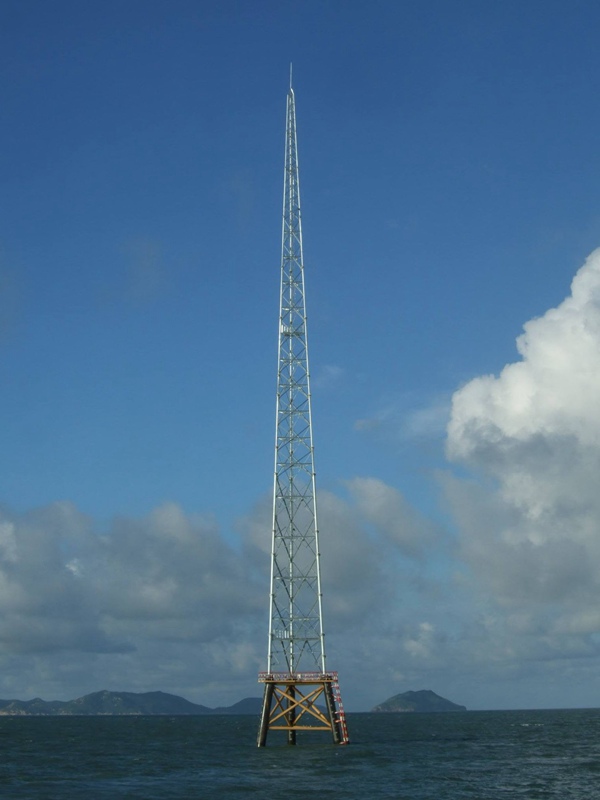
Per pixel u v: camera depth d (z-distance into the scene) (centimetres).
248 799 7606
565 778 9281
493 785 8606
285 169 12462
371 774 9594
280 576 11544
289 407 11712
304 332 11912
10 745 17788
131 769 10862
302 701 12094
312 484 11600
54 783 9156
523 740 17675
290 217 12231
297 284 12062
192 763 11550
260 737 12100
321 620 11662
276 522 11512
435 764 10938
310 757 11700
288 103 12681
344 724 12425
